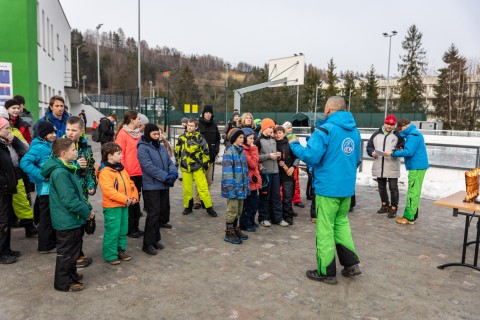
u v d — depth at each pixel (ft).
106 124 32.01
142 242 16.48
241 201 16.75
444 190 27.50
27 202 16.35
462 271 13.85
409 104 119.03
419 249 16.08
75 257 11.73
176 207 22.90
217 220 20.12
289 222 19.52
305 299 11.48
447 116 157.69
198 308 10.79
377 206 23.77
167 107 59.72
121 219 14.05
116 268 13.52
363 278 13.10
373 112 114.73
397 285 12.59
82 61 265.54
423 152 19.04
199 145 20.77
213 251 15.40
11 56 34.30
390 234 18.08
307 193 25.66
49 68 59.72
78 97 99.50
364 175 32.40
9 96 30.91
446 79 164.55
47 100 57.93
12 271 13.08
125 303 11.00
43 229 14.48
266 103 102.68
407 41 212.43
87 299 11.19
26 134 19.13
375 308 11.03
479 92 151.02
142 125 19.33
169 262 14.17
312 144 11.97
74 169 11.75
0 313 10.32
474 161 29.60
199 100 88.58
